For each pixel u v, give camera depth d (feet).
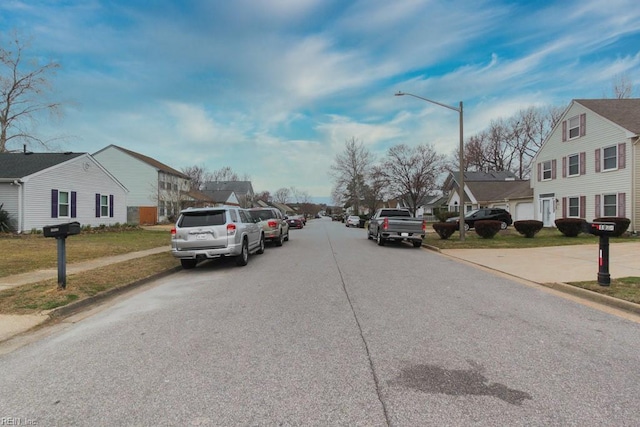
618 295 21.85
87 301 22.21
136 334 16.44
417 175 145.59
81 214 75.25
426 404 10.24
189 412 9.97
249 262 38.88
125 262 36.22
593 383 11.45
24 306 20.25
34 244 50.65
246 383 11.55
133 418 9.71
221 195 206.49
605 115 71.56
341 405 10.22
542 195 90.99
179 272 33.83
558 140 85.25
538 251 45.57
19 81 94.68
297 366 12.73
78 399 10.73
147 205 132.57
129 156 132.77
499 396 10.66
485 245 52.75
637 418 9.53
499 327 16.94
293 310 19.79
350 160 212.43
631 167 65.36
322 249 51.75
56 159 71.51
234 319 18.37
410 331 16.30
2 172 63.67
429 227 115.75
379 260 39.88
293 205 447.01
